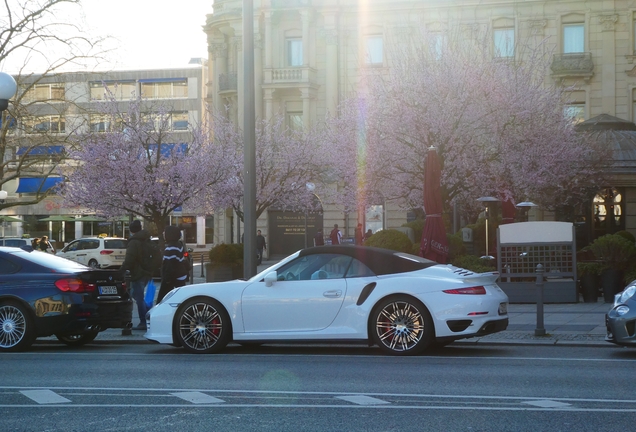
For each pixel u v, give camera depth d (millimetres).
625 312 10633
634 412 6941
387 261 11406
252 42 15633
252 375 9297
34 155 30594
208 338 11703
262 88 48250
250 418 6793
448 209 29266
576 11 44438
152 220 30281
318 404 7391
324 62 47812
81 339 13461
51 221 64000
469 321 10875
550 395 7801
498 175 28531
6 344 12234
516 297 19812
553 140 31156
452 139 28219
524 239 20047
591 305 19078
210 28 51094
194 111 69500
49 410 7215
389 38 39625
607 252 19656
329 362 10469
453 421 6609
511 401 7484
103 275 12844
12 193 67375
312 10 47406
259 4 48250
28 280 12352
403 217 46156
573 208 41438
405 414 6906
